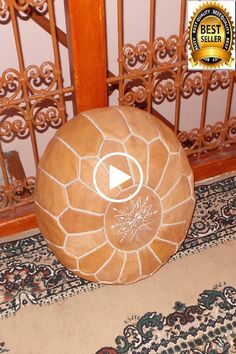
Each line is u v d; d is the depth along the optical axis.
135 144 2.33
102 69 2.53
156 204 2.43
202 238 2.88
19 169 3.99
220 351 2.33
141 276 2.58
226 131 3.22
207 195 3.15
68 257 2.43
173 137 2.52
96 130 2.31
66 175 2.28
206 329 2.42
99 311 2.51
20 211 2.90
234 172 3.35
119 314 2.49
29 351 2.35
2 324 2.46
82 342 2.38
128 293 2.59
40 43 3.77
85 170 2.26
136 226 2.42
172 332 2.41
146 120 2.43
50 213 2.35
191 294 2.58
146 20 3.97
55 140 2.37
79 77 2.51
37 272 2.70
